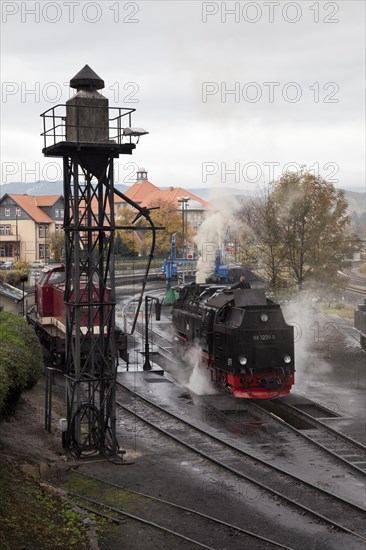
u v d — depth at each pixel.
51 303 28.72
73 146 16.02
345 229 34.62
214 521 12.99
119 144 16.27
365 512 13.44
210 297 27.30
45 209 91.25
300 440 18.39
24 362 19.02
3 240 88.00
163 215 78.00
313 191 32.12
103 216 16.92
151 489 14.73
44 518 12.48
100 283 17.31
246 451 17.28
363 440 18.33
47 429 18.38
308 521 13.10
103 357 17.12
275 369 21.95
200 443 18.02
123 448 17.58
